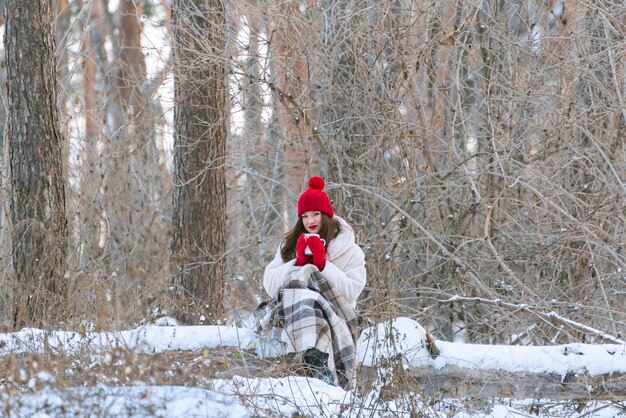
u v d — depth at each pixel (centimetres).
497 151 1241
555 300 1199
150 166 1855
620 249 1259
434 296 1291
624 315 1190
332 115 1331
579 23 1314
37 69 1198
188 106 1298
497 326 1243
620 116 1291
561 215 1285
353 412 692
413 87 1297
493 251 1144
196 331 824
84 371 698
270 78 1274
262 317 834
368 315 1034
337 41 1311
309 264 816
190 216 1291
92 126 2091
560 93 1268
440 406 782
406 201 1289
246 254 1611
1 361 750
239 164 1656
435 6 1279
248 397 685
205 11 1246
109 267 1380
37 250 1172
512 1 1479
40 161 1195
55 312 1032
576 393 805
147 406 608
